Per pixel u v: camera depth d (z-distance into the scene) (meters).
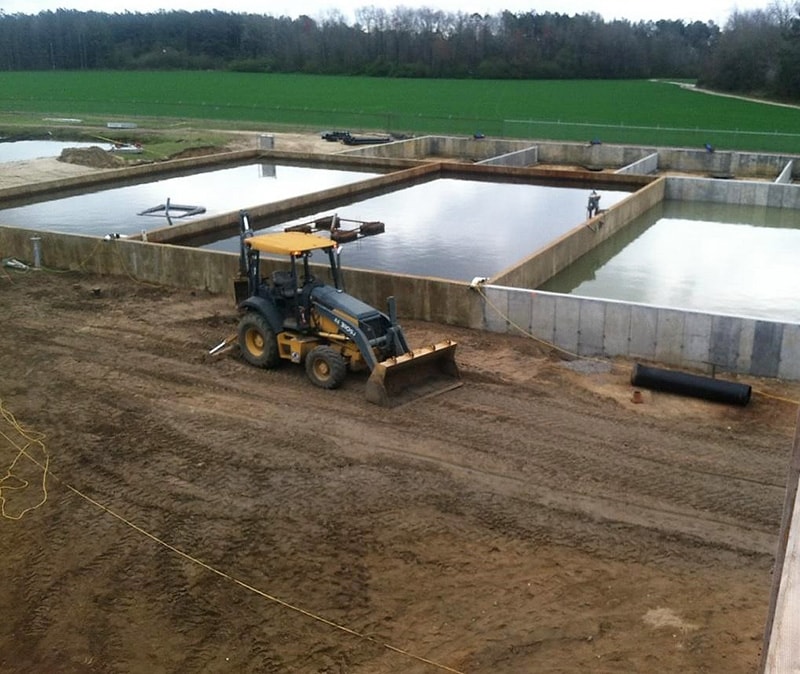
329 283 16.66
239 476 10.20
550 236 24.08
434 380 12.85
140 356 14.18
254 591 8.19
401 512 9.38
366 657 7.33
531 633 7.51
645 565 8.40
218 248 22.30
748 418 11.63
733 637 7.35
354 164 37.41
